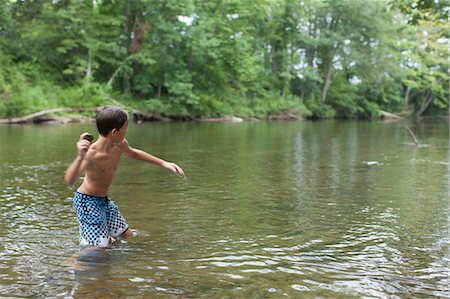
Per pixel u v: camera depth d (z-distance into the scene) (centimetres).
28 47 2866
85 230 363
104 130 372
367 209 496
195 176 713
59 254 341
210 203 520
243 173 750
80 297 263
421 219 453
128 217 452
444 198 557
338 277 299
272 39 4100
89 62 2869
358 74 4431
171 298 263
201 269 312
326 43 4088
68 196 550
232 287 280
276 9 4066
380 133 1934
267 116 3772
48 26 2844
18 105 2244
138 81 3072
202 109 3188
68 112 2534
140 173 732
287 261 330
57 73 2945
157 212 474
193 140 1420
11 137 1408
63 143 1218
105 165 370
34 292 270
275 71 4244
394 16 4197
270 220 446
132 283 285
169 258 334
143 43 3138
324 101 4412
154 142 1327
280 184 649
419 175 743
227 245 366
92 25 2920
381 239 385
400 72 4366
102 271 306
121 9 3164
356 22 4169
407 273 307
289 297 267
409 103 5134
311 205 515
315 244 371
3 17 2752
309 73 4100
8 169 759
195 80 3388
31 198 538
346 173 761
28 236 386
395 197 562
